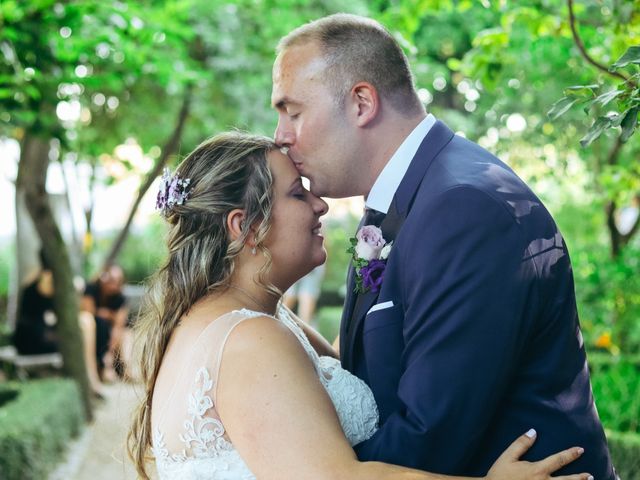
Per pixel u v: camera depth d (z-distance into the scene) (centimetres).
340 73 236
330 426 201
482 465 219
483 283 209
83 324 922
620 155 699
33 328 880
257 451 201
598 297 644
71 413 719
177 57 704
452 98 1150
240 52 892
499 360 208
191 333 220
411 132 240
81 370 814
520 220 216
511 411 220
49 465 588
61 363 839
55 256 804
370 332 230
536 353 221
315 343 278
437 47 1039
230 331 212
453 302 209
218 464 209
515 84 708
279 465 198
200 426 211
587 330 736
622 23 324
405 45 409
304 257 234
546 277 218
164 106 1266
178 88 968
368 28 240
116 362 272
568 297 226
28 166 797
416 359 212
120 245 1147
